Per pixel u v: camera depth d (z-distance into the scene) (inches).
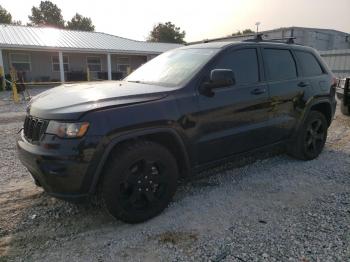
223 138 148.3
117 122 115.7
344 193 155.2
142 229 124.5
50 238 118.6
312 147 205.6
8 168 189.2
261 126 165.9
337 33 1143.6
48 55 939.3
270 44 178.4
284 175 179.8
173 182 134.8
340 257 105.0
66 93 137.9
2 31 936.9
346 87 337.4
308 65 201.0
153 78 158.4
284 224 126.3
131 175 123.1
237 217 132.5
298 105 186.7
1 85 792.9
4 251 110.5
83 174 112.7
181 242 115.2
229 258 105.4
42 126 117.1
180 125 132.0
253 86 160.7
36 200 148.2
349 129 293.7
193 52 163.6
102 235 120.6
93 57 1019.9
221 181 171.3
